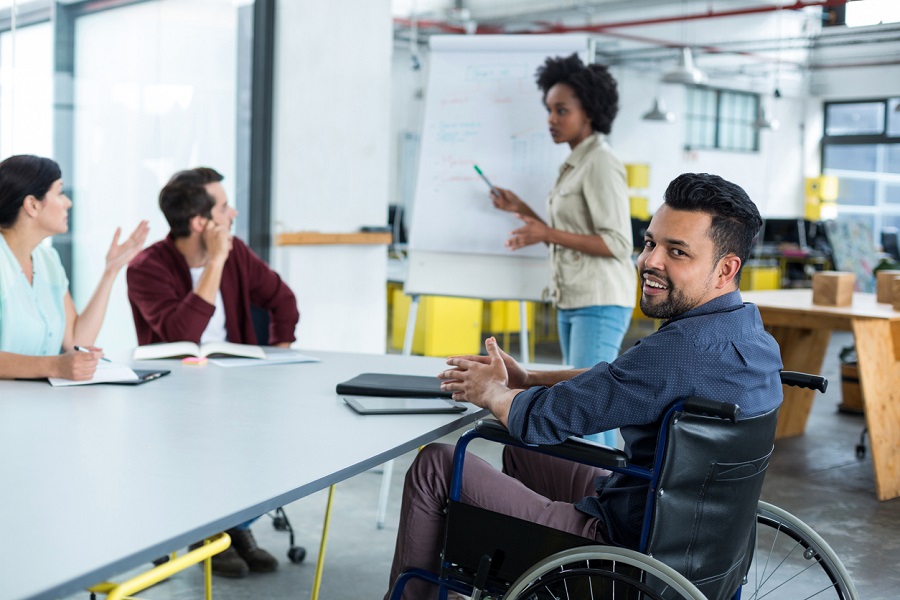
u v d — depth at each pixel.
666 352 1.51
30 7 3.74
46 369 2.09
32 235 2.32
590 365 3.03
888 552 3.04
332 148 4.63
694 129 13.42
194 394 2.00
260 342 3.00
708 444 1.46
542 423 1.56
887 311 3.87
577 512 1.66
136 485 1.32
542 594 1.51
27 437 1.59
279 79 4.37
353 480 3.75
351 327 4.79
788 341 4.66
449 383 1.82
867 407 3.63
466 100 3.71
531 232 2.99
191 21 4.26
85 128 3.97
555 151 3.55
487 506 1.70
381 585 2.67
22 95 3.75
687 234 1.55
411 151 12.16
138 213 4.21
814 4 10.48
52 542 1.08
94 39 3.96
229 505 1.23
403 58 11.98
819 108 14.15
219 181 2.78
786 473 4.02
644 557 1.38
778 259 11.11
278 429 1.69
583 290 3.01
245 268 2.94
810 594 2.63
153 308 2.71
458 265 3.65
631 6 11.34
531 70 3.64
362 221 4.81
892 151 13.47
